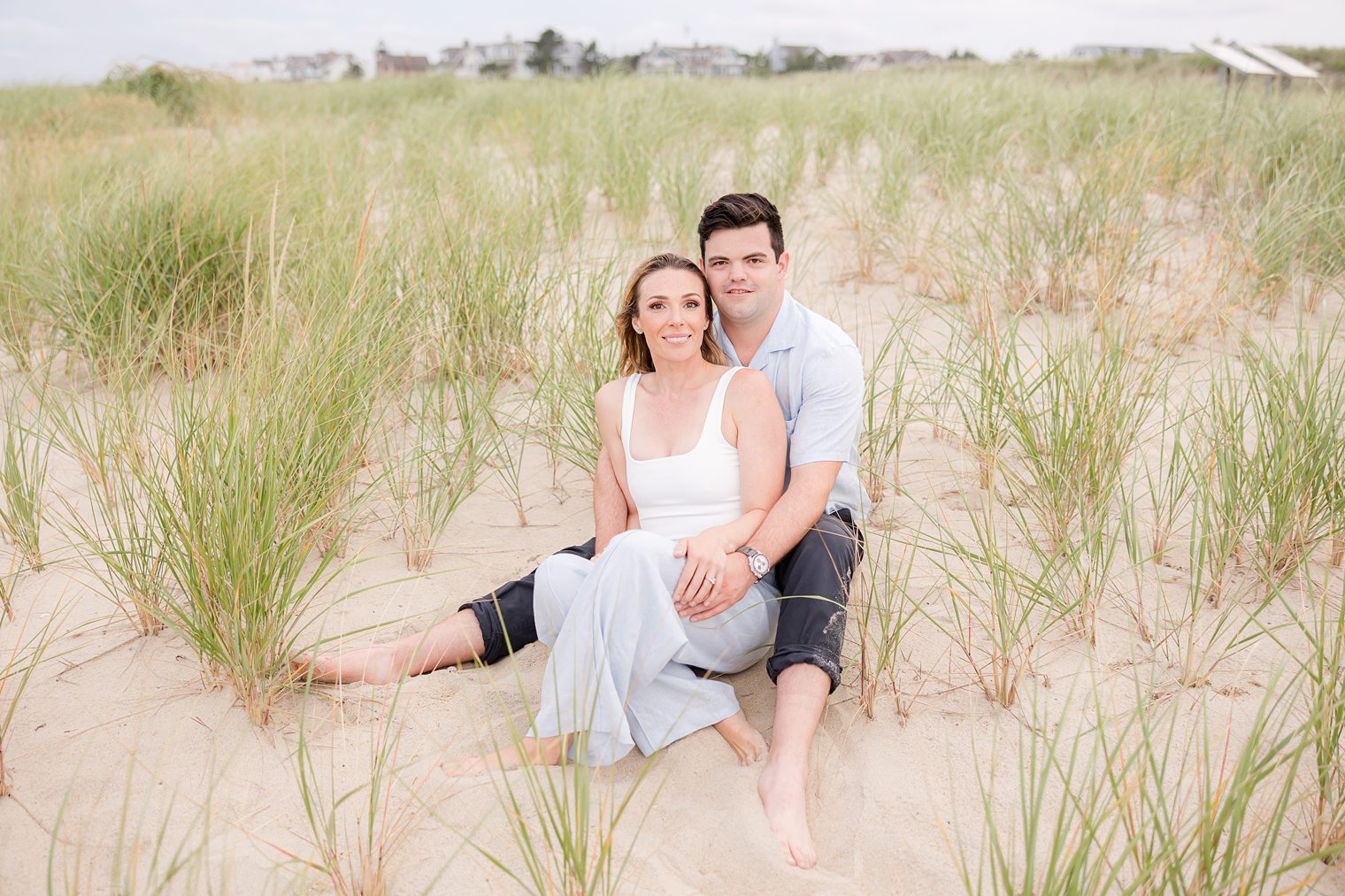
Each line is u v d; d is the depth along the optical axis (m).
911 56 49.94
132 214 4.41
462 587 2.89
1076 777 2.11
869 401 3.39
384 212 5.21
